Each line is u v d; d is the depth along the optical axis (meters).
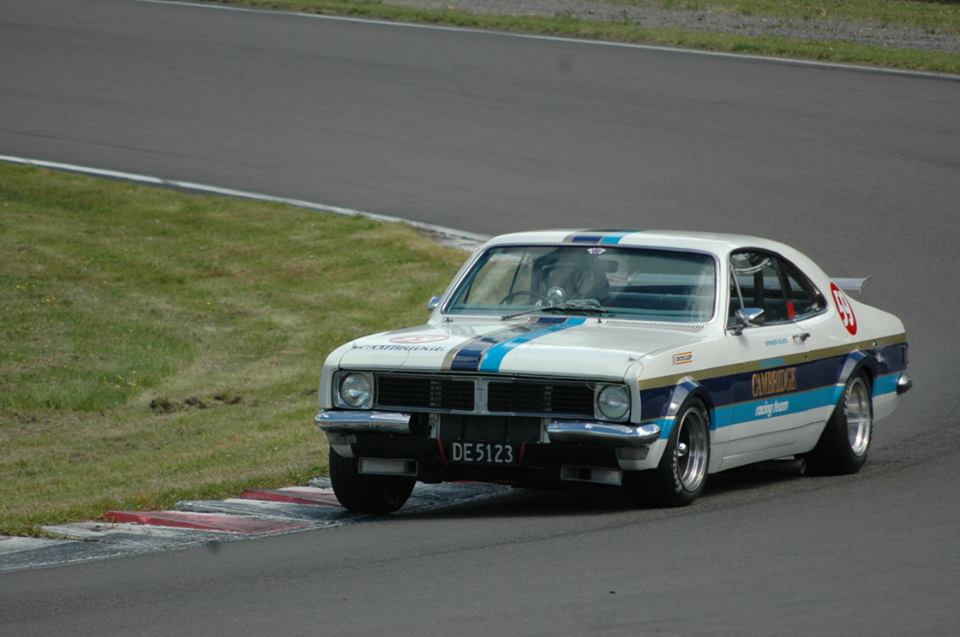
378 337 32.81
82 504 33.75
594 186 79.81
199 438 44.16
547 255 35.22
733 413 32.66
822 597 22.41
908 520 28.67
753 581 23.62
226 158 87.06
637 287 33.94
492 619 21.83
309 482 36.81
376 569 25.86
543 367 30.02
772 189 78.94
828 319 36.81
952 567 24.20
